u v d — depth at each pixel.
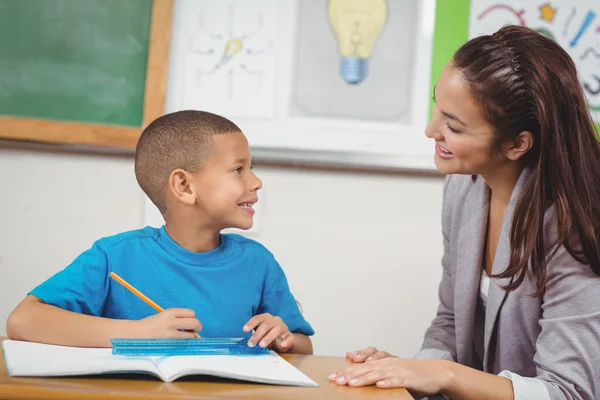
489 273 1.18
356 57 1.72
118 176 1.69
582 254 1.00
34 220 1.67
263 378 0.75
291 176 1.72
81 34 1.67
